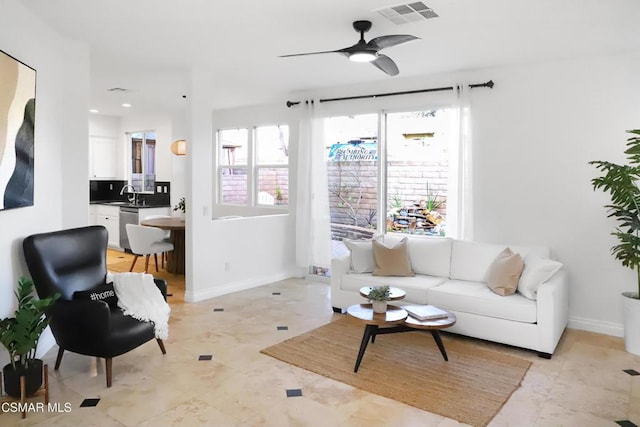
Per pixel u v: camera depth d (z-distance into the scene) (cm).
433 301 417
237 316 462
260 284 595
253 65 472
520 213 465
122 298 334
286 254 637
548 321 361
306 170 606
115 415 267
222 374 326
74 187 398
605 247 425
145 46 406
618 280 421
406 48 401
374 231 575
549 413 277
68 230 343
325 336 407
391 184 561
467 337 415
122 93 622
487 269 444
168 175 809
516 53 416
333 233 614
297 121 632
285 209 675
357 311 358
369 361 353
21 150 300
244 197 748
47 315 308
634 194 375
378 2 300
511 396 299
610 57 415
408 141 545
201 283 520
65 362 343
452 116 488
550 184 448
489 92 475
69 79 389
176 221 652
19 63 292
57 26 355
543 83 446
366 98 561
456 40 378
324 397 294
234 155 761
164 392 297
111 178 888
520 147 461
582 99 429
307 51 419
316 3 303
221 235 541
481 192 486
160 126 814
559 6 304
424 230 539
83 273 342
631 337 374
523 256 428
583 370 342
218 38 381
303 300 525
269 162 706
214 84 565
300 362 349
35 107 325
